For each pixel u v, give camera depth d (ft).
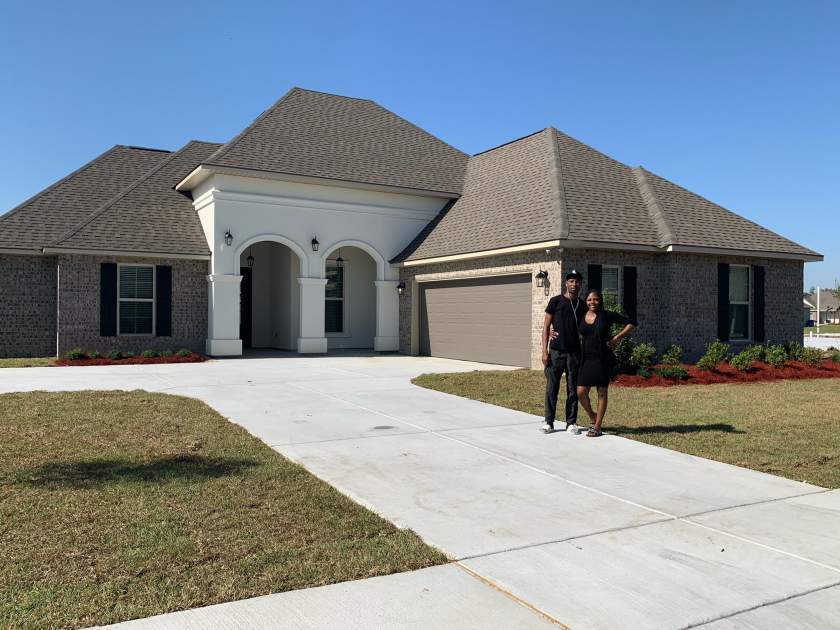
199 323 64.13
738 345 57.93
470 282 60.75
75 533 15.35
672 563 14.47
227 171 61.62
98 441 24.70
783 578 13.76
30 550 14.35
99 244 59.47
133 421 28.53
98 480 19.62
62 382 42.70
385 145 75.56
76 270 59.36
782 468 22.31
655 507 18.30
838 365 53.31
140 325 62.13
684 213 58.34
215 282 62.69
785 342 60.70
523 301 53.93
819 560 14.71
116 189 73.61
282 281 73.51
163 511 16.99
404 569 13.91
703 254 55.31
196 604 12.17
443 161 77.30
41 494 18.16
